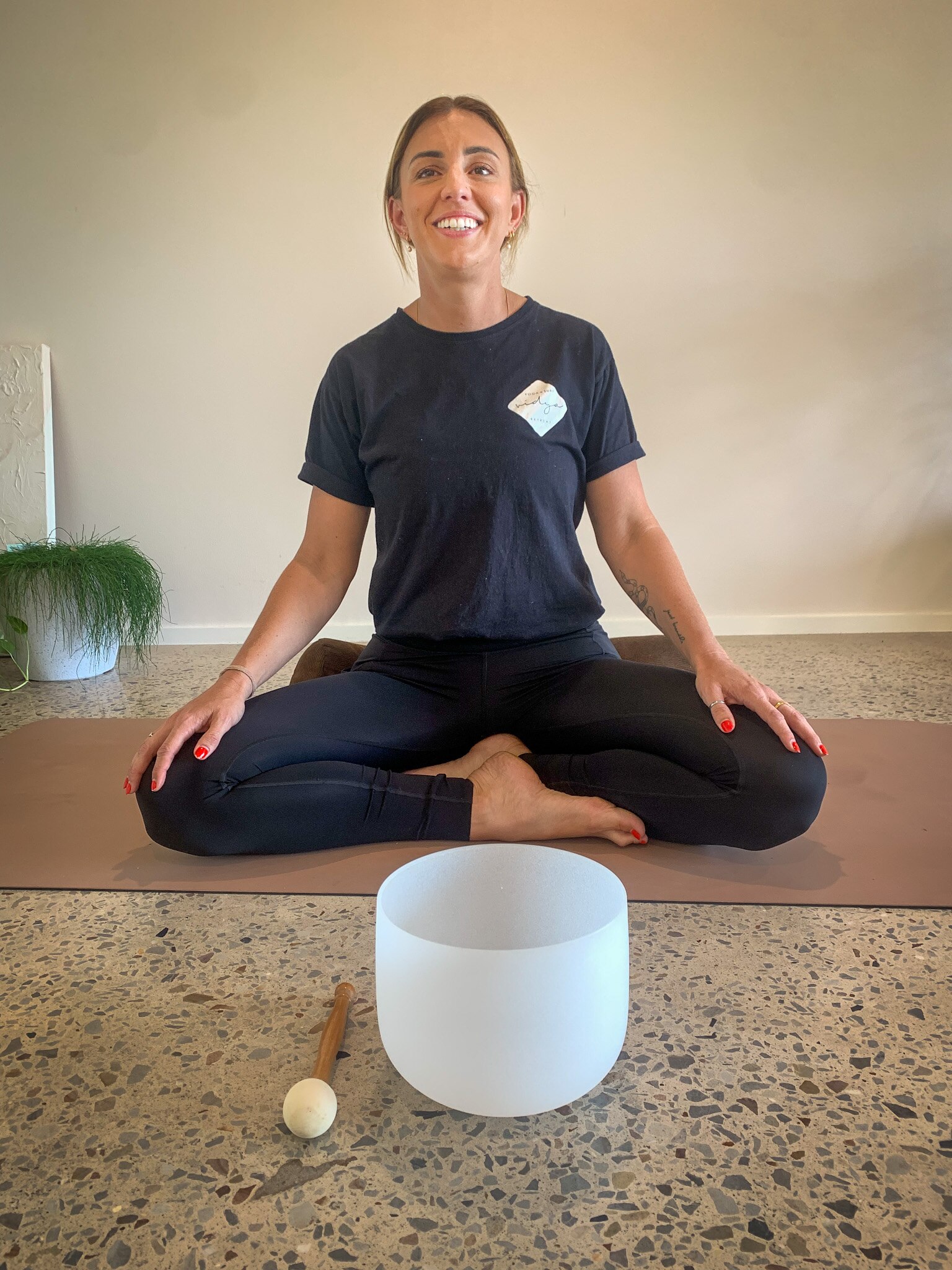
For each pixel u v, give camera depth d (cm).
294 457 365
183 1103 89
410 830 145
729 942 118
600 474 162
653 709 141
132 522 370
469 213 145
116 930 124
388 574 158
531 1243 72
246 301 355
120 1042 99
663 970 112
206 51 341
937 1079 91
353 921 125
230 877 139
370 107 343
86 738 222
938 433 359
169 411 363
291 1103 83
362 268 352
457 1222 74
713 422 360
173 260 354
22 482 358
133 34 340
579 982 80
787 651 332
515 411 151
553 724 154
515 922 100
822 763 134
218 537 371
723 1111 87
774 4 335
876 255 348
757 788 131
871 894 130
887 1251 71
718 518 366
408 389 154
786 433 360
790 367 355
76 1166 81
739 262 349
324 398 165
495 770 146
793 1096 89
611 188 346
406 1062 84
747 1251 71
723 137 342
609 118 342
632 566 160
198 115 344
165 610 376
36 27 341
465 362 154
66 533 370
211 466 366
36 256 355
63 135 347
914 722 218
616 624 374
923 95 339
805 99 339
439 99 153
